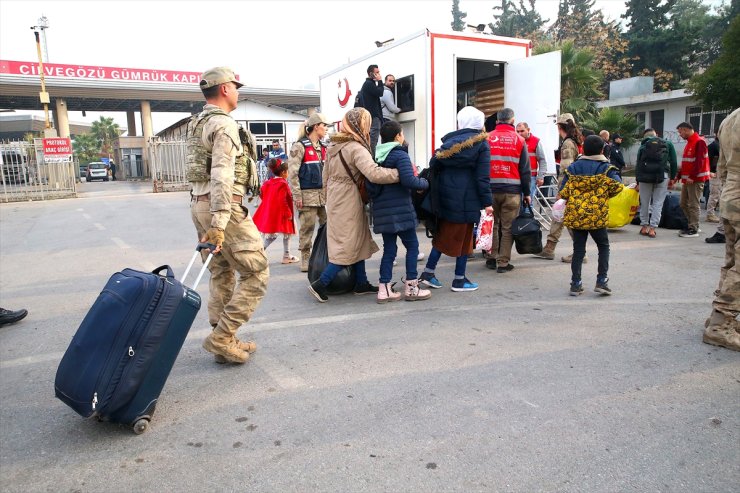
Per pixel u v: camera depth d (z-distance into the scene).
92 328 2.86
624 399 3.23
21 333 4.88
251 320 4.93
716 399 3.21
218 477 2.60
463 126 5.30
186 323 3.07
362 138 5.16
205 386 3.59
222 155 3.34
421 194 5.49
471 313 4.95
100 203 17.70
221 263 3.96
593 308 4.98
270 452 2.79
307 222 6.65
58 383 2.88
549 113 9.09
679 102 22.75
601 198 5.09
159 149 22.78
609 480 2.49
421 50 8.77
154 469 2.68
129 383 2.89
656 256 7.15
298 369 3.81
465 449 2.76
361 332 4.53
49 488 2.55
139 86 35.31
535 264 6.92
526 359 3.85
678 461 2.62
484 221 6.09
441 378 3.58
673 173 8.49
